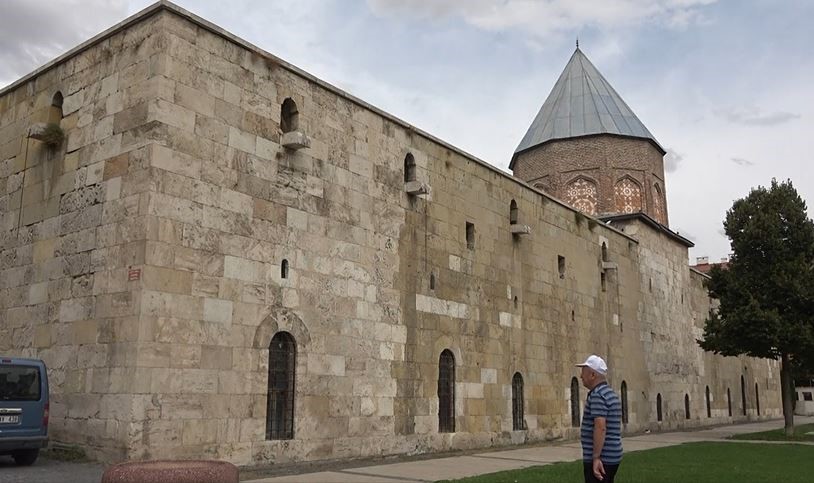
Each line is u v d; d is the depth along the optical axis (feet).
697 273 156.15
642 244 128.26
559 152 138.72
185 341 49.75
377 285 67.87
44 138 56.44
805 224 108.78
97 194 52.65
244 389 53.26
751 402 182.50
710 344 111.96
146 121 50.57
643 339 123.03
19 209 59.36
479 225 84.69
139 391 46.68
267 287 56.44
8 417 45.73
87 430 48.73
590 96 142.20
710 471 54.60
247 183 56.08
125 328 48.03
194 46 53.62
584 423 29.78
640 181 137.39
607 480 28.50
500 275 87.20
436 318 75.15
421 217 75.25
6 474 42.98
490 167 87.97
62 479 41.45
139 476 28.37
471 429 78.13
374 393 65.62
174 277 49.70
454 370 76.95
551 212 100.83
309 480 46.80
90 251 52.01
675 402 132.77
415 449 69.56
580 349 102.68
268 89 59.21
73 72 57.47
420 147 76.74
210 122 53.93
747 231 109.29
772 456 70.18
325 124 64.54
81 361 50.47
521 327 89.71
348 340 63.57
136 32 53.31
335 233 63.77
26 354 55.11
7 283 58.70
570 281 102.99
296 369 58.13
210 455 50.24
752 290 109.09
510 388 85.66
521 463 61.52
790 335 102.12
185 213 51.11
